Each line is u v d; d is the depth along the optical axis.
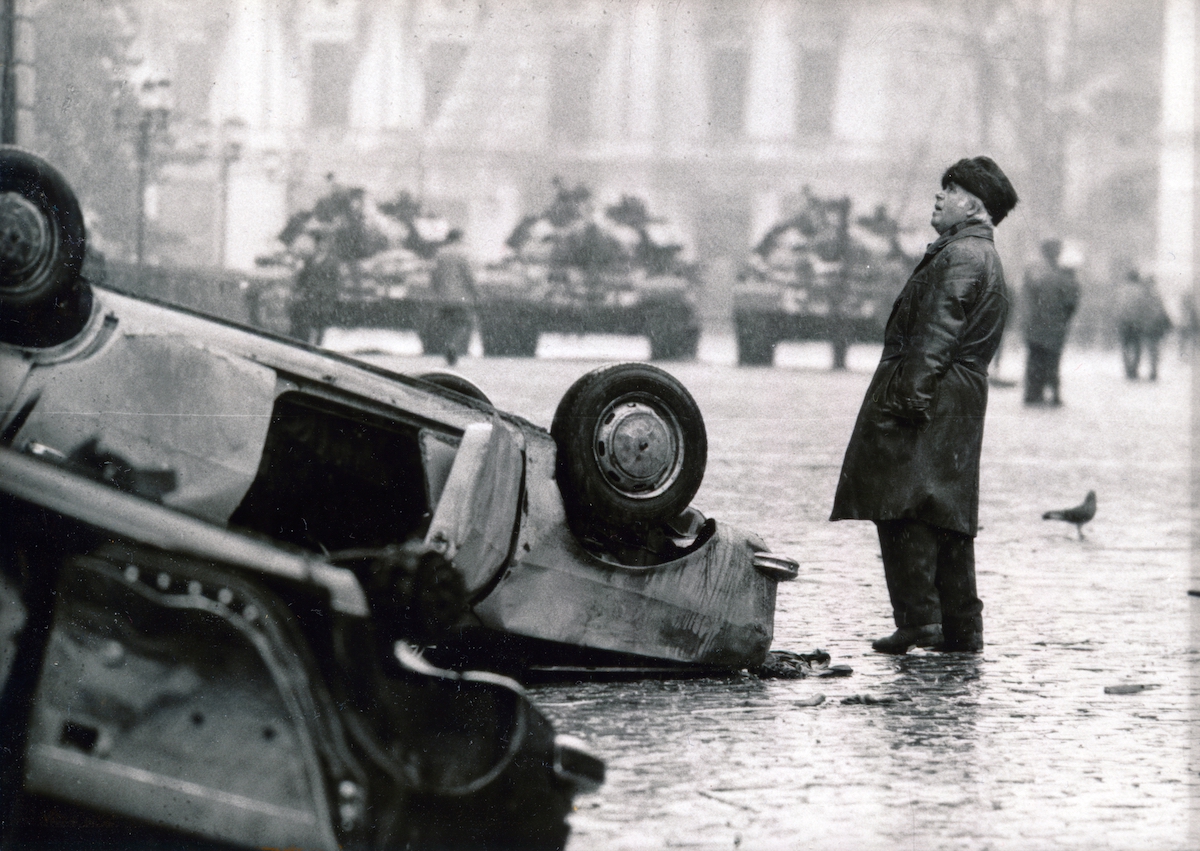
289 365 7.17
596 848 6.14
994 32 95.38
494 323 53.19
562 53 87.75
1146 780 7.46
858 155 95.62
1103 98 109.38
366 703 5.01
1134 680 9.95
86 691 4.67
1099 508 19.67
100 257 40.12
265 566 4.94
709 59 93.19
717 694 9.11
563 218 54.56
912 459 10.76
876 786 7.22
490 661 8.66
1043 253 41.69
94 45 42.91
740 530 9.75
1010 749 8.02
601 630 9.00
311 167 80.44
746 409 31.86
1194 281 102.75
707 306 69.25
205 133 73.31
